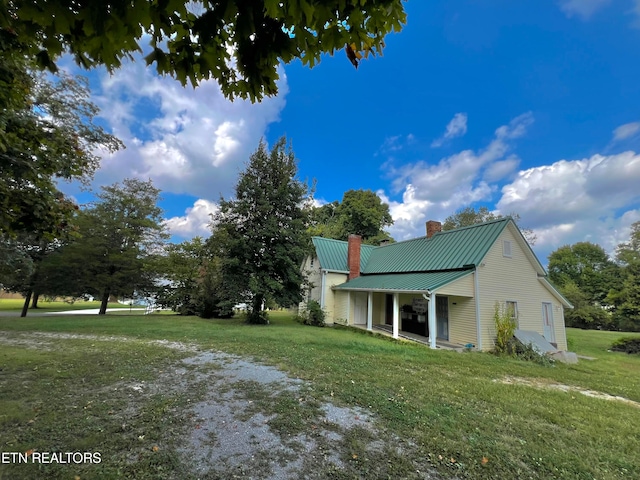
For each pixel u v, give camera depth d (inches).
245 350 323.0
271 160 691.4
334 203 1680.6
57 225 178.5
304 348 352.2
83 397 171.8
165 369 237.1
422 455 126.6
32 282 736.3
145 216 853.2
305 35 65.1
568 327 1237.1
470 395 211.5
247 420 151.5
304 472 111.0
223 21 62.4
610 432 163.6
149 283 866.1
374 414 165.8
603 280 1371.8
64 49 67.5
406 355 354.3
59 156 193.8
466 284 492.7
